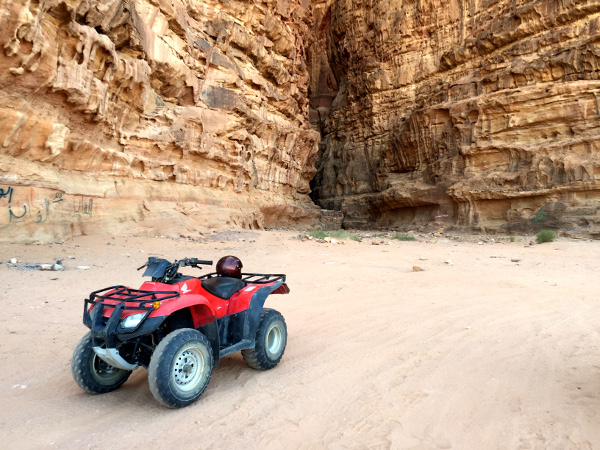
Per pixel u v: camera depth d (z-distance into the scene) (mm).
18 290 7801
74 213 14281
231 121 24672
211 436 3031
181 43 21938
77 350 3826
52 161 13453
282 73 33156
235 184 25812
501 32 31484
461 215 30219
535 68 27953
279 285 4703
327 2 50656
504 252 16297
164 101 21438
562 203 24391
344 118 47438
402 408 3402
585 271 10969
